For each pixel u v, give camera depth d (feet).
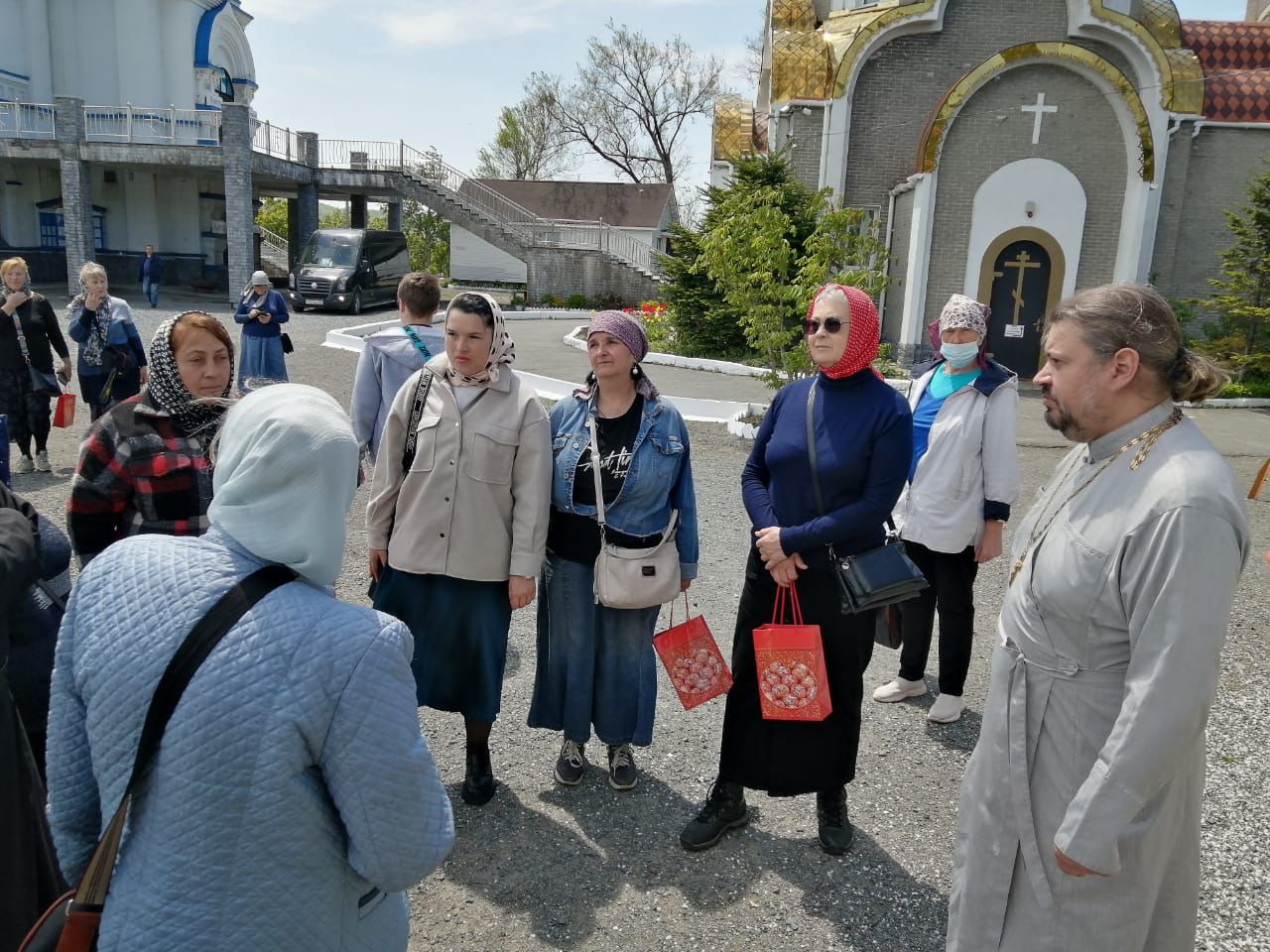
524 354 60.34
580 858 10.53
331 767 4.89
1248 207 57.06
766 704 10.01
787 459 10.39
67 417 20.52
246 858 4.75
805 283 33.01
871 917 9.70
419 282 15.44
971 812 7.28
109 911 4.86
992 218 57.11
